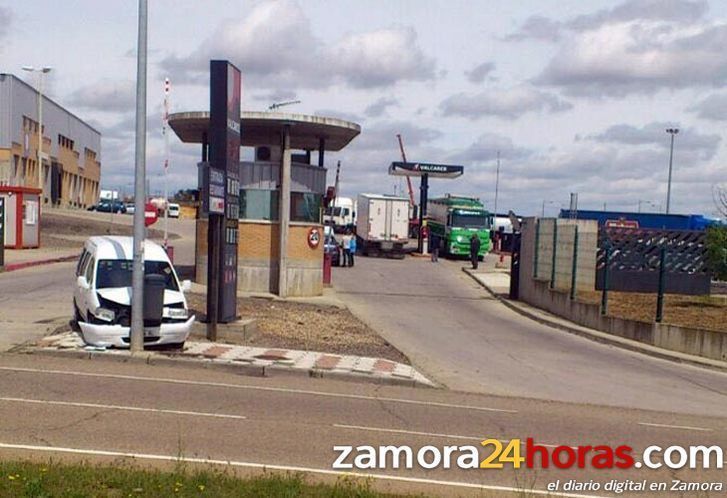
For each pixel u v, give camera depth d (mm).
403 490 8352
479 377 17375
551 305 29734
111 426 10508
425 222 60688
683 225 54250
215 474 7996
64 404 11727
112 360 15844
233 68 19516
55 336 17875
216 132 19031
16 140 71688
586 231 30906
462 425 11992
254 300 27953
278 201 30281
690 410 15000
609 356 21641
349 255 46656
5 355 15828
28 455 8781
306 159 35219
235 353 16906
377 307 29953
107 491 7273
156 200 88125
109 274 17500
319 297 30844
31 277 32000
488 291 38281
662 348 22359
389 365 17016
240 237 30328
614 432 12234
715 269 29188
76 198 97000
